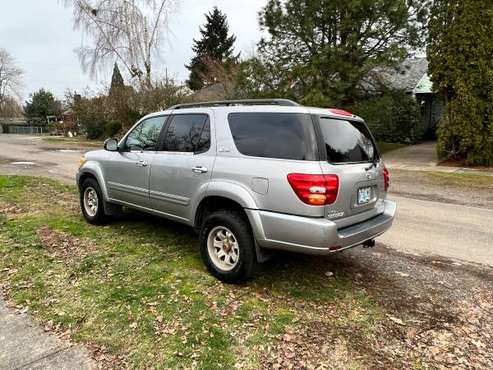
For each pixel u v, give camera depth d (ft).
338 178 10.67
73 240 15.98
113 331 9.59
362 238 11.56
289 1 49.06
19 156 54.95
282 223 10.64
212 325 9.93
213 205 13.03
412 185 33.42
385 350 9.19
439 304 11.46
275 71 50.80
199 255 14.56
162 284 12.10
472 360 8.90
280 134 11.23
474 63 40.37
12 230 17.07
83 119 94.43
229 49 139.85
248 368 8.38
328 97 45.75
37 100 195.31
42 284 12.00
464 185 33.09
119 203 16.84
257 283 12.47
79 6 75.77
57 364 8.36
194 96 82.79
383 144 67.51
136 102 80.02
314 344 9.31
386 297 11.80
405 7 45.50
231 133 12.32
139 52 79.56
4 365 8.29
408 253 15.84
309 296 11.71
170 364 8.41
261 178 11.06
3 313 10.36
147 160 14.89
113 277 12.53
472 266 14.53
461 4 40.50
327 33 49.90
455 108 42.57
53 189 27.35
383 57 46.09
